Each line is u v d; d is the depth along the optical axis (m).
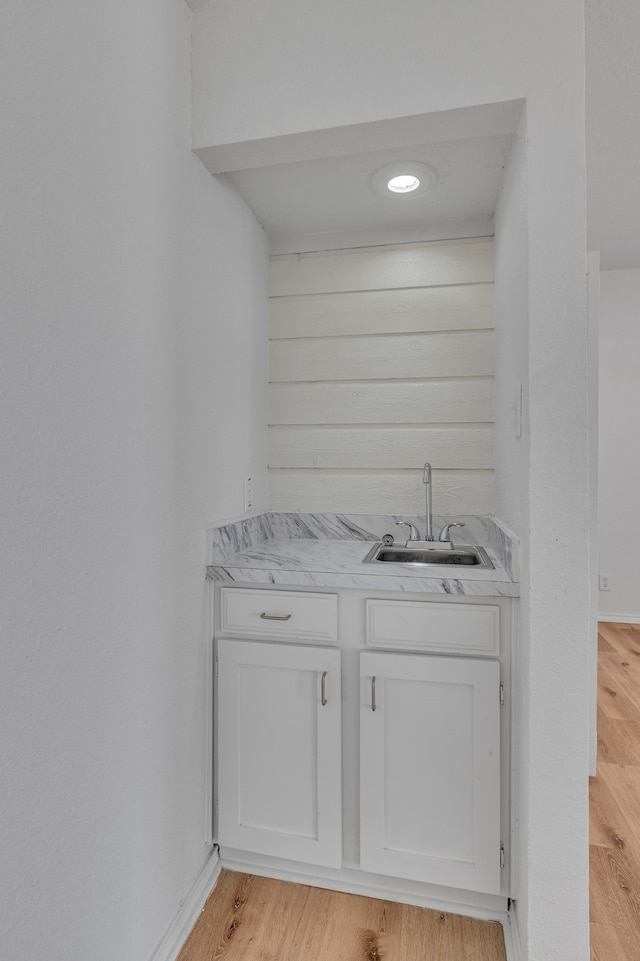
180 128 1.29
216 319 1.53
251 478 1.87
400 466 1.99
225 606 1.48
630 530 3.66
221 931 1.30
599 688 2.65
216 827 1.49
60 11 0.86
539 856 1.10
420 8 1.22
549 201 1.12
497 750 1.30
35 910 0.80
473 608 1.32
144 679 1.13
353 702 1.41
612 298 3.62
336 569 1.44
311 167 1.57
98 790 0.97
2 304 0.75
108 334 1.00
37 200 0.81
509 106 1.18
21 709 0.78
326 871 1.45
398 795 1.36
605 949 1.22
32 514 0.81
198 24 1.35
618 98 1.78
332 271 2.04
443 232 1.94
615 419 3.66
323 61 1.27
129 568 1.07
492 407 1.91
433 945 1.26
